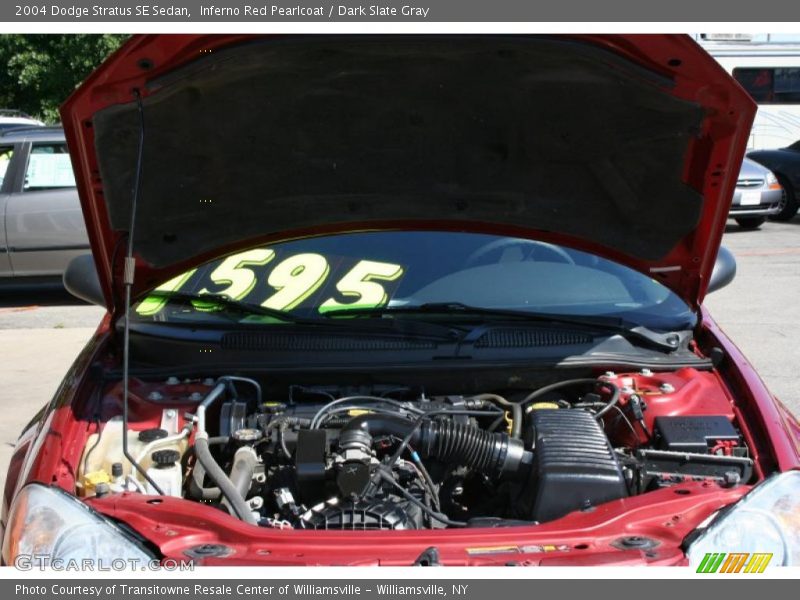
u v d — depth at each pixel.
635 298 3.60
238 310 3.51
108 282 3.34
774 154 16.34
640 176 3.14
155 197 3.11
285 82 2.81
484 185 3.34
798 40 18.28
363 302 3.51
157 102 2.73
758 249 12.73
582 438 2.75
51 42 19.89
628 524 2.33
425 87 2.88
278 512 2.71
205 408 2.96
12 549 2.26
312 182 3.30
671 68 2.64
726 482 2.53
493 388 3.31
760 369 6.62
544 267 3.63
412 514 2.60
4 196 9.48
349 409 2.96
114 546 2.21
